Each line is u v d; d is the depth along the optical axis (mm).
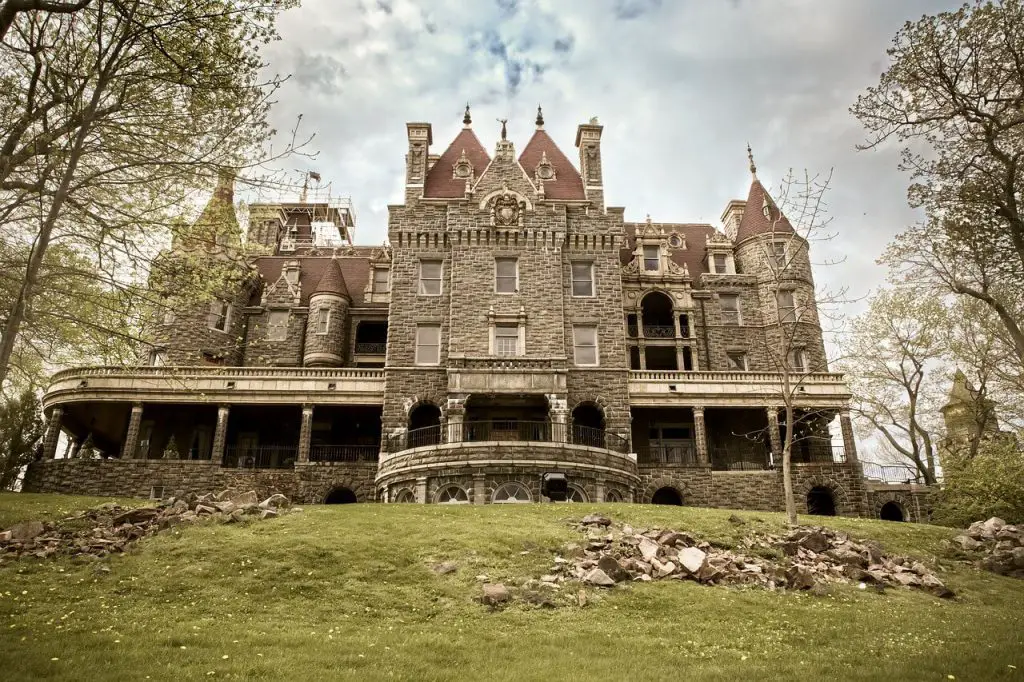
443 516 28172
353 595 20516
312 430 48500
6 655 15070
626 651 17312
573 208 48156
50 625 17078
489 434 44156
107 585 20141
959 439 48375
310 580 21250
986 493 36000
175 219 22172
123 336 22125
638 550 24500
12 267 22250
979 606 22312
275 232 61938
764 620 19875
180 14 19875
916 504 45125
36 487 42250
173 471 42750
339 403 45156
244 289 53125
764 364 51094
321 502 42875
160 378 44781
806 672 15812
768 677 15484
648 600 20969
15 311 19266
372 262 54719
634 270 52219
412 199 48062
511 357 43562
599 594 21266
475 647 17359
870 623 19766
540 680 15344
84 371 44750
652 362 53375
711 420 48938
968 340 42562
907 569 24766
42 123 20641
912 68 24672
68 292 21688
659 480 44000
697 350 51125
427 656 16578
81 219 21750
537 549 24281
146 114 21234
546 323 45219
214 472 43000
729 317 52375
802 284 52312
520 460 37750
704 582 22844
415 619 19266
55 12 19156
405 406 44031
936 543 28297
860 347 48906
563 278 46906
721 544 26281
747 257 54000
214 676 14703
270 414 48688
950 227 27469
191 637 16812
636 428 48625
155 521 25531
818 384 46625
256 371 45406
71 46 20531
